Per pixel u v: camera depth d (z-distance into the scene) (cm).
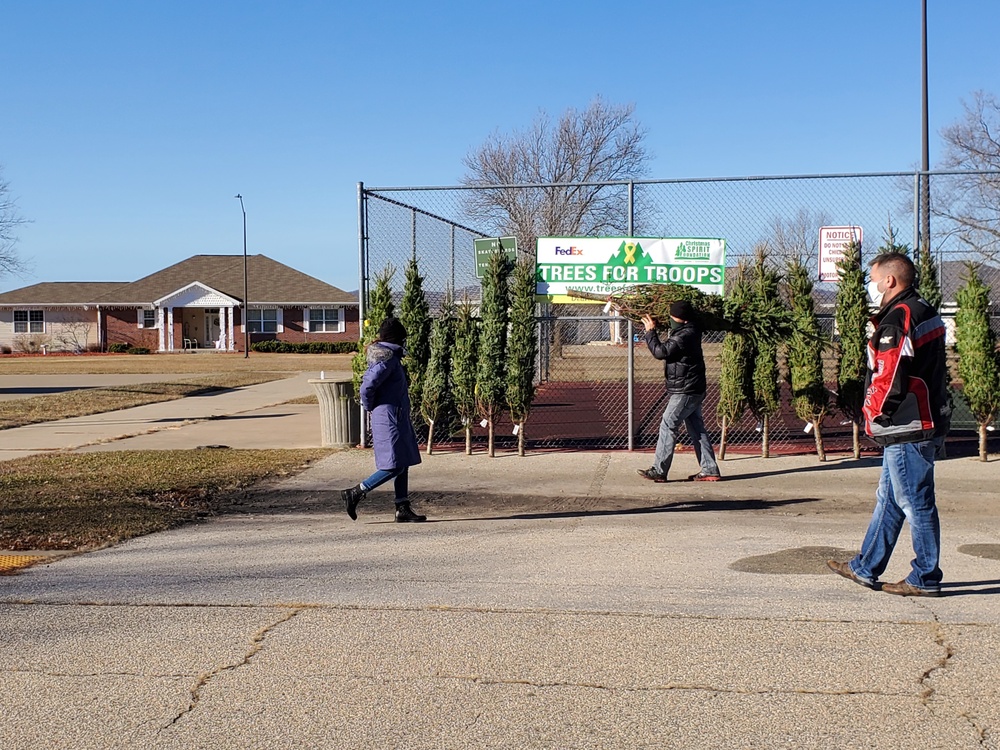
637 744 379
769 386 1127
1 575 642
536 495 945
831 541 726
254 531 785
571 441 1299
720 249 1141
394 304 1223
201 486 981
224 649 491
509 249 1229
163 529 791
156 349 5881
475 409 1171
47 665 470
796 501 903
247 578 630
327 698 427
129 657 481
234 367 3909
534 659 472
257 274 5981
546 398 2022
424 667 463
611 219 3073
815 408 1116
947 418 559
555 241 1159
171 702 424
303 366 3988
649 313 1041
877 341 556
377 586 608
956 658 466
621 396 2045
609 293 1148
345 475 1055
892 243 1105
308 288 5866
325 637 508
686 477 1027
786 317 1087
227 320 5759
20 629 525
